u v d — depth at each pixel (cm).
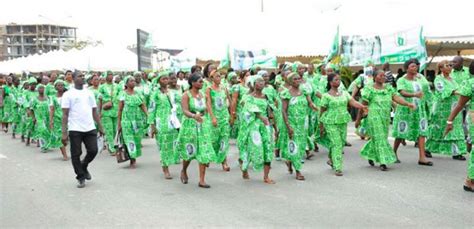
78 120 827
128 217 644
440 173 877
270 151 820
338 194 746
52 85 1294
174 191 791
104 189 813
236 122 1179
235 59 1898
